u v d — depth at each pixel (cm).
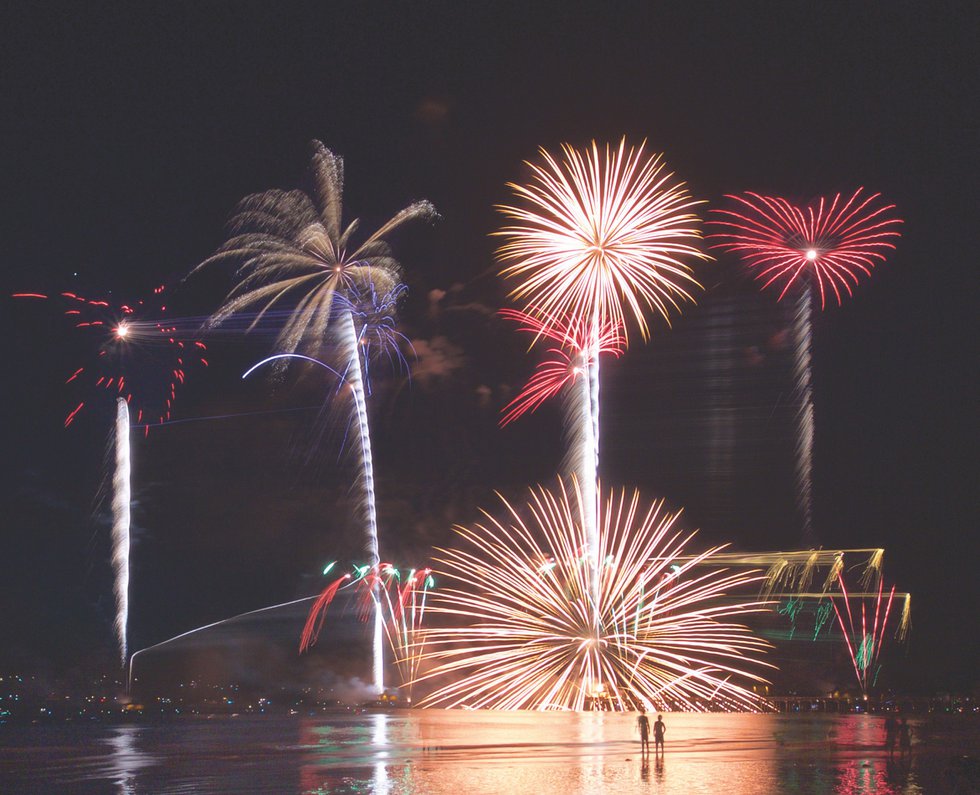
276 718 7506
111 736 5984
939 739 5944
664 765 4212
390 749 4850
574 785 3588
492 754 4591
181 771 4034
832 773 3994
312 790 3459
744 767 4172
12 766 4278
